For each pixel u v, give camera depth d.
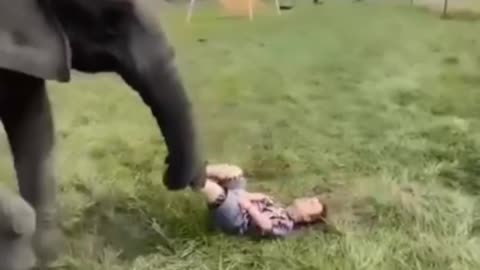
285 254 1.82
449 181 2.22
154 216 1.99
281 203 2.09
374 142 2.52
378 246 1.85
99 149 2.43
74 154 2.38
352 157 2.39
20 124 1.61
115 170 2.26
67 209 2.01
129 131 2.62
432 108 2.87
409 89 3.12
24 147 1.62
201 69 3.43
